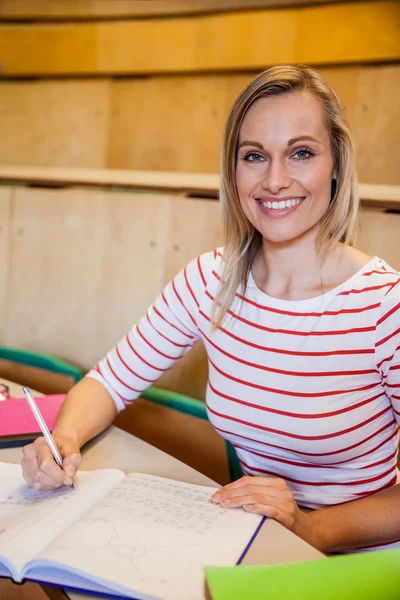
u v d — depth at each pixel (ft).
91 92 7.28
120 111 7.18
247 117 3.25
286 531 2.55
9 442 3.38
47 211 5.83
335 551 3.02
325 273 3.34
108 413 3.71
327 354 3.20
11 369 5.74
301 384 3.24
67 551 2.26
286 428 3.28
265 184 3.20
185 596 2.05
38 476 2.83
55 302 5.90
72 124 7.42
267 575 2.12
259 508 2.65
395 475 3.49
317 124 3.16
